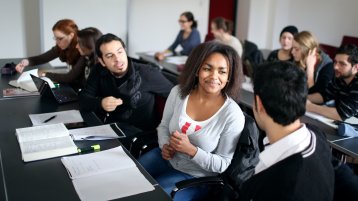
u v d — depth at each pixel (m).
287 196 0.87
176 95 1.84
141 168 1.38
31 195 1.16
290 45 3.37
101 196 1.17
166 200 1.17
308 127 1.07
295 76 0.94
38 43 4.83
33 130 1.63
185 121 1.74
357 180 1.17
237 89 1.71
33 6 4.66
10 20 4.59
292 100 0.92
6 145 1.53
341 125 1.90
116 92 2.21
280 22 6.02
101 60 2.16
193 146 1.60
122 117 2.26
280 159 0.94
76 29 2.88
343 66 2.21
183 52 4.62
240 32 6.45
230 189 1.53
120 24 5.10
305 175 0.89
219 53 1.65
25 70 3.07
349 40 4.59
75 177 1.27
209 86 1.65
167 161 1.84
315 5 5.37
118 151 1.51
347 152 1.71
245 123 1.61
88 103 2.12
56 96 2.23
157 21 5.62
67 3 4.67
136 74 2.18
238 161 1.58
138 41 5.59
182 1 5.73
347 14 4.90
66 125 1.81
